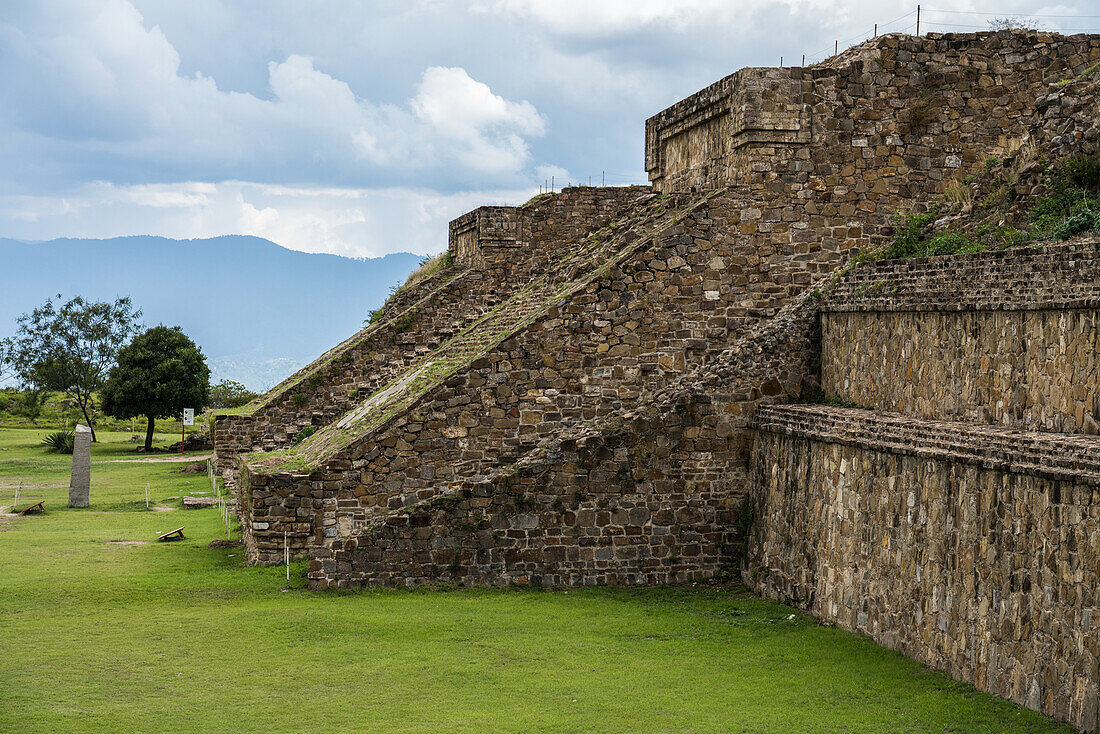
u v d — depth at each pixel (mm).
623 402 23625
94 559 25625
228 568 24031
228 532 29594
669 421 22172
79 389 81375
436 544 21609
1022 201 20938
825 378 21844
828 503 18781
